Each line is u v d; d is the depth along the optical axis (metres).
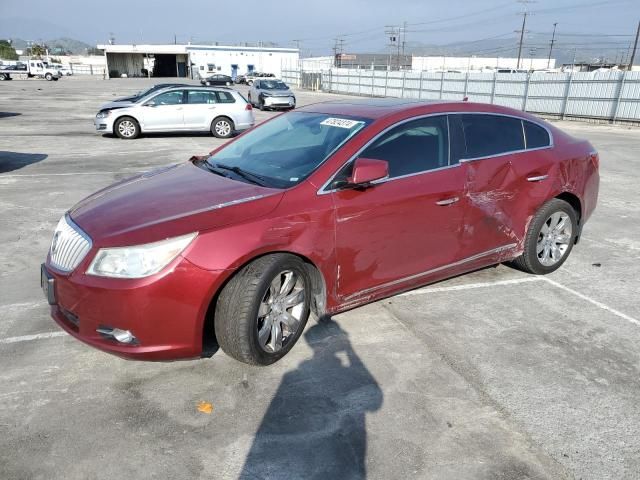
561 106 27.75
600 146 15.56
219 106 15.40
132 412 2.96
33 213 6.85
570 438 2.82
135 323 2.97
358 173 3.38
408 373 3.38
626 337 3.92
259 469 2.58
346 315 4.14
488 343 3.78
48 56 117.38
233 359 3.49
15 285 4.61
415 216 3.85
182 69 83.12
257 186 3.56
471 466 2.61
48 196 7.76
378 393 3.18
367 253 3.68
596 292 4.72
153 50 77.81
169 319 3.00
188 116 15.16
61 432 2.79
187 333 3.06
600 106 25.77
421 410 3.03
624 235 6.52
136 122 14.78
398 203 3.73
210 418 2.93
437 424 2.91
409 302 4.41
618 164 12.19
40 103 26.97
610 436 2.85
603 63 75.31
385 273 3.84
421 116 4.05
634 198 8.58
